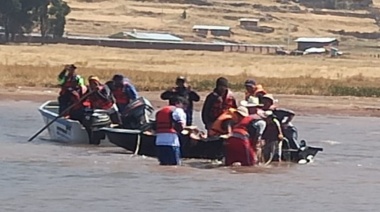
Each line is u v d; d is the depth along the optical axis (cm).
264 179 2091
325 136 3234
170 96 2450
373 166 2389
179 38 17138
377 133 3397
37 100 4331
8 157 2362
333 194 1914
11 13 13012
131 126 2605
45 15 13525
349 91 5031
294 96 4819
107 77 5600
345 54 15750
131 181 2005
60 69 5912
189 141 2323
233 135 2272
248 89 2422
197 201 1786
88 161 2314
